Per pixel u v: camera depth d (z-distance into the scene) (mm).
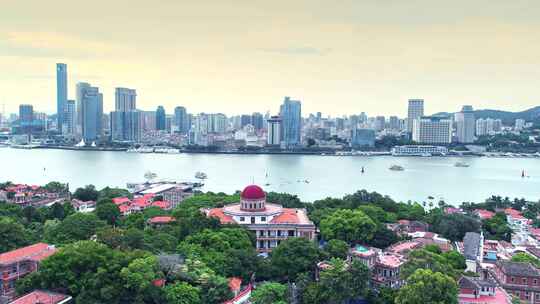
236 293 161500
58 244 184625
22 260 157500
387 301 156125
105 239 174625
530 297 167750
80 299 141875
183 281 156250
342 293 153125
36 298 138750
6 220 190125
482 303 151125
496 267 184750
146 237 186875
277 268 177125
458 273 166750
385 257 177500
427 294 140125
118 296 144375
